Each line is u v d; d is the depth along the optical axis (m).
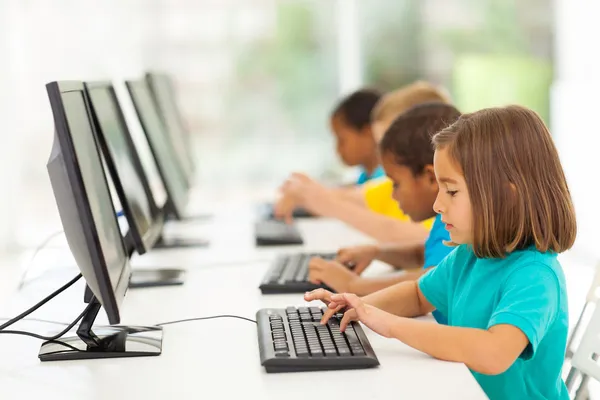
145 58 4.72
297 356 1.34
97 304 1.51
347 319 1.48
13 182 3.39
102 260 1.36
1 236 3.34
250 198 4.80
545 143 1.38
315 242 2.64
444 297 1.64
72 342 1.49
